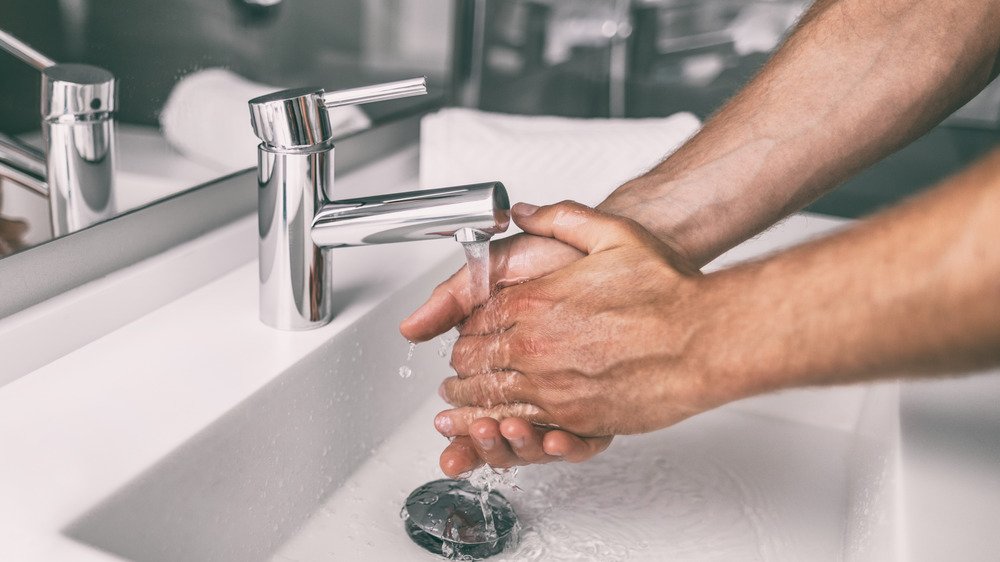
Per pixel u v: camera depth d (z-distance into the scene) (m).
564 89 1.39
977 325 0.39
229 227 0.82
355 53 1.04
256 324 0.69
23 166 0.62
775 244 0.95
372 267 0.82
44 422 0.54
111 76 0.68
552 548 0.64
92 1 0.66
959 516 0.47
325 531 0.65
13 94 0.60
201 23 0.78
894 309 0.41
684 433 0.81
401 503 0.69
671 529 0.67
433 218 0.59
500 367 0.60
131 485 0.49
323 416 0.67
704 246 0.70
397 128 1.11
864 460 0.67
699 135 0.75
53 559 0.43
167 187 0.75
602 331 0.54
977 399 0.61
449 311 0.65
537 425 0.61
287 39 0.92
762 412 0.85
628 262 0.56
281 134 0.62
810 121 0.70
